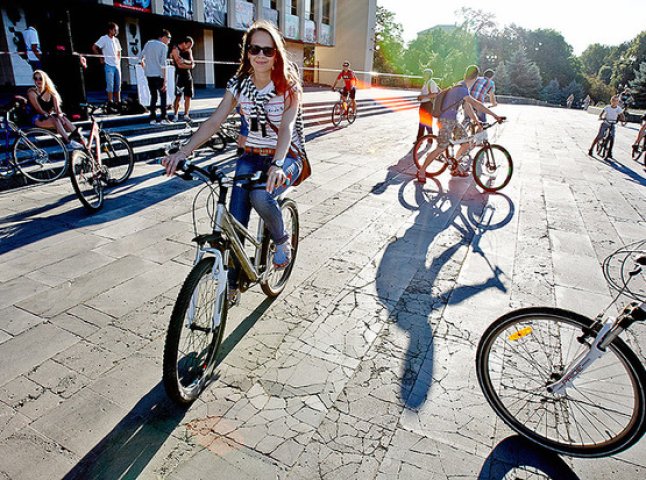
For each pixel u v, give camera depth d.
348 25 30.92
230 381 2.69
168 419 2.38
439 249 4.74
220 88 20.27
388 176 7.66
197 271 2.37
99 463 2.11
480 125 6.78
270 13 22.59
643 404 2.02
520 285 4.02
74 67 7.98
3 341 2.95
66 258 4.14
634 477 2.18
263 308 3.49
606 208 6.42
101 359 2.82
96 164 5.34
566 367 2.42
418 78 40.00
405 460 2.20
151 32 18.08
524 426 2.37
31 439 2.22
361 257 4.49
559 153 11.07
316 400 2.57
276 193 2.86
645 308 1.98
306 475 2.09
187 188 6.37
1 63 13.40
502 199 6.61
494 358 2.86
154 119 9.20
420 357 2.99
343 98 13.55
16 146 5.98
